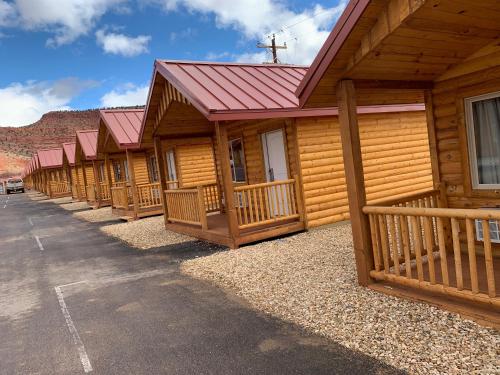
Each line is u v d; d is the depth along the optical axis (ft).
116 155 67.56
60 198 122.72
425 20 13.83
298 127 32.22
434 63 17.88
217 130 28.25
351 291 17.67
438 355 11.73
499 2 13.57
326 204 33.63
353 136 17.47
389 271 17.26
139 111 55.26
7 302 22.52
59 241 43.45
